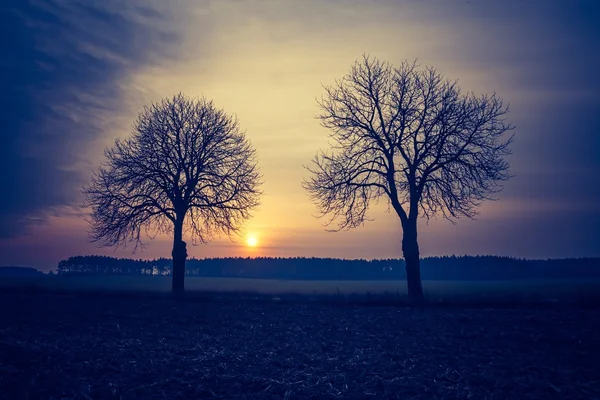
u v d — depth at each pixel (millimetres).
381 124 36938
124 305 30719
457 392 10906
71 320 23234
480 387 11352
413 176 35438
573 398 10406
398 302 31266
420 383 11719
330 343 17453
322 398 10586
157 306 30344
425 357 14844
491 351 15742
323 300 33219
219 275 111875
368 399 10492
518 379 11961
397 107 36625
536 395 10641
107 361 13906
